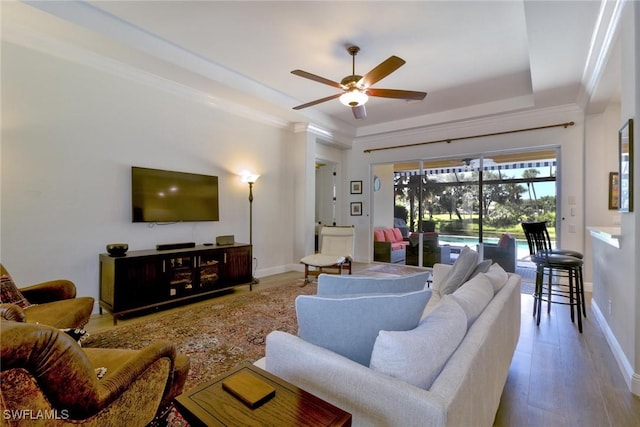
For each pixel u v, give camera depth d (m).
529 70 3.73
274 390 1.02
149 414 1.33
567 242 4.51
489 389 1.27
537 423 1.63
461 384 0.91
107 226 3.35
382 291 1.58
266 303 3.67
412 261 6.18
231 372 1.14
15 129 2.77
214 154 4.43
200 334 2.73
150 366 1.31
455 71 3.75
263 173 5.18
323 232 5.39
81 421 1.05
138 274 3.15
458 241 5.62
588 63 3.18
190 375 2.05
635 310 1.92
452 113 5.25
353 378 0.98
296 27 2.89
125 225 3.50
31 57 2.83
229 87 3.91
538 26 2.56
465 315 1.30
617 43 2.54
